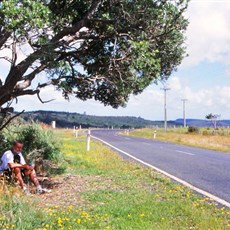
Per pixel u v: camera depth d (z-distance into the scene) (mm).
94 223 6250
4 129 12562
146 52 8969
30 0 6926
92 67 10969
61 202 8148
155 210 7203
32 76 9930
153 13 9438
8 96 9750
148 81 9750
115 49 10062
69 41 9922
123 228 6027
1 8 6680
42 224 6262
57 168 12383
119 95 11555
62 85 10375
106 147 24547
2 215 6336
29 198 7848
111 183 10375
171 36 10172
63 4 9680
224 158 18922
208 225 6242
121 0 9516
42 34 8664
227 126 79375
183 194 9023
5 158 9141
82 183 10430
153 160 17109
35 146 12695
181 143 32812
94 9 9672
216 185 10578
